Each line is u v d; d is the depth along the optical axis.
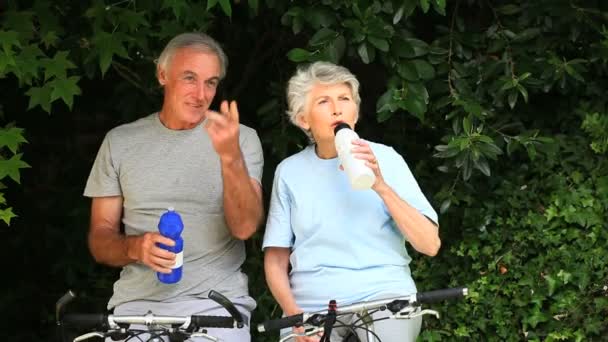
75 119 19.39
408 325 13.27
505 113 17.62
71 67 15.37
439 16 17.97
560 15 16.78
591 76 17.73
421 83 16.23
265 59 19.02
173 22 16.08
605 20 17.09
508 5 17.39
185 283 14.41
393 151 14.16
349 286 13.53
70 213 18.83
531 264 17.53
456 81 17.06
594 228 17.28
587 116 17.41
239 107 19.08
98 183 14.90
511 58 17.02
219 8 18.41
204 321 12.10
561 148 17.64
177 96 14.51
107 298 19.25
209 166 14.61
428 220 13.44
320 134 13.70
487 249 17.62
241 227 14.29
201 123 14.78
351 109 13.67
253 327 18.28
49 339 19.61
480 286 17.67
